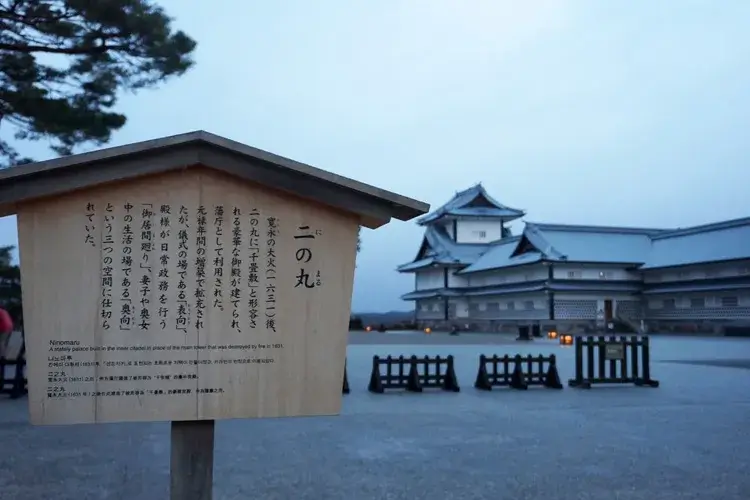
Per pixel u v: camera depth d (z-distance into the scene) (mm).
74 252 3965
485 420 10539
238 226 4152
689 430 9695
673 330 53594
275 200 4203
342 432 9414
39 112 13188
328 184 4160
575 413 11305
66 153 14820
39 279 3910
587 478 6809
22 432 9195
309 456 7793
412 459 7660
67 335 3912
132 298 4004
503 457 7793
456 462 7516
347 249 4258
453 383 14438
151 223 4066
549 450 8211
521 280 60812
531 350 30500
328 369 4176
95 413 3898
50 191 3887
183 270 4070
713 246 52812
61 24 12852
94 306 3957
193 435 4098
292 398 4121
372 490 6297
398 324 75188
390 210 4234
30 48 13336
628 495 6191
